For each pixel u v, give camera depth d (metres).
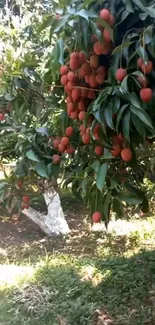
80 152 2.29
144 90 1.66
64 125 2.28
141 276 4.82
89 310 4.20
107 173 1.93
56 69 2.07
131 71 1.72
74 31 1.79
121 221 7.27
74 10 1.74
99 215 1.94
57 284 4.74
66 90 1.99
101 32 1.71
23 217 7.87
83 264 5.31
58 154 2.37
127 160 1.81
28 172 2.34
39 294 4.48
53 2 1.90
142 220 7.30
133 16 1.75
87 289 4.62
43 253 6.25
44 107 2.72
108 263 5.27
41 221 7.06
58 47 1.91
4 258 6.03
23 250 6.40
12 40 3.86
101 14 1.69
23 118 2.72
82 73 1.87
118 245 6.41
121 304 4.36
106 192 1.95
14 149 2.53
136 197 1.90
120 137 1.80
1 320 4.17
